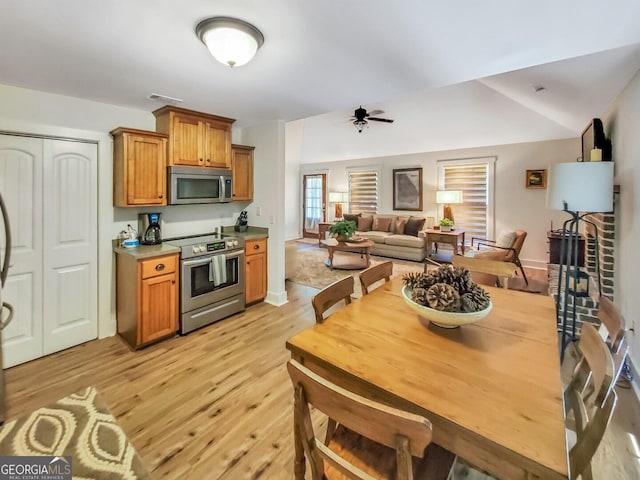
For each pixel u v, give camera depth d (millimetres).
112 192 3008
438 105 5324
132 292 2795
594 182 2238
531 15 1509
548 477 735
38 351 2645
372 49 1869
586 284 3082
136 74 2248
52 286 2711
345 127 6812
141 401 2096
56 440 1733
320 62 2055
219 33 1602
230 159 3600
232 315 3562
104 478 1489
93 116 2863
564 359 2584
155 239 3158
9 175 2459
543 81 2863
